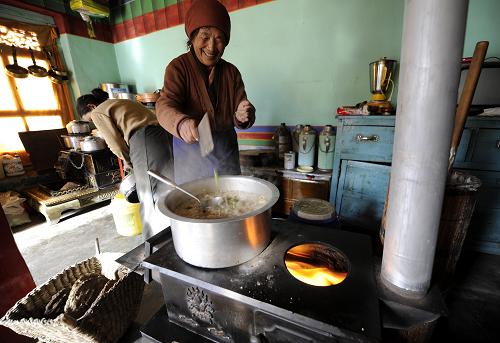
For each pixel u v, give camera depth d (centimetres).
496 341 115
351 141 184
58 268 186
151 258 75
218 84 133
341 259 75
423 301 63
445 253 126
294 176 223
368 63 207
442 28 46
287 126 258
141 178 158
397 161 59
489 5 165
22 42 285
